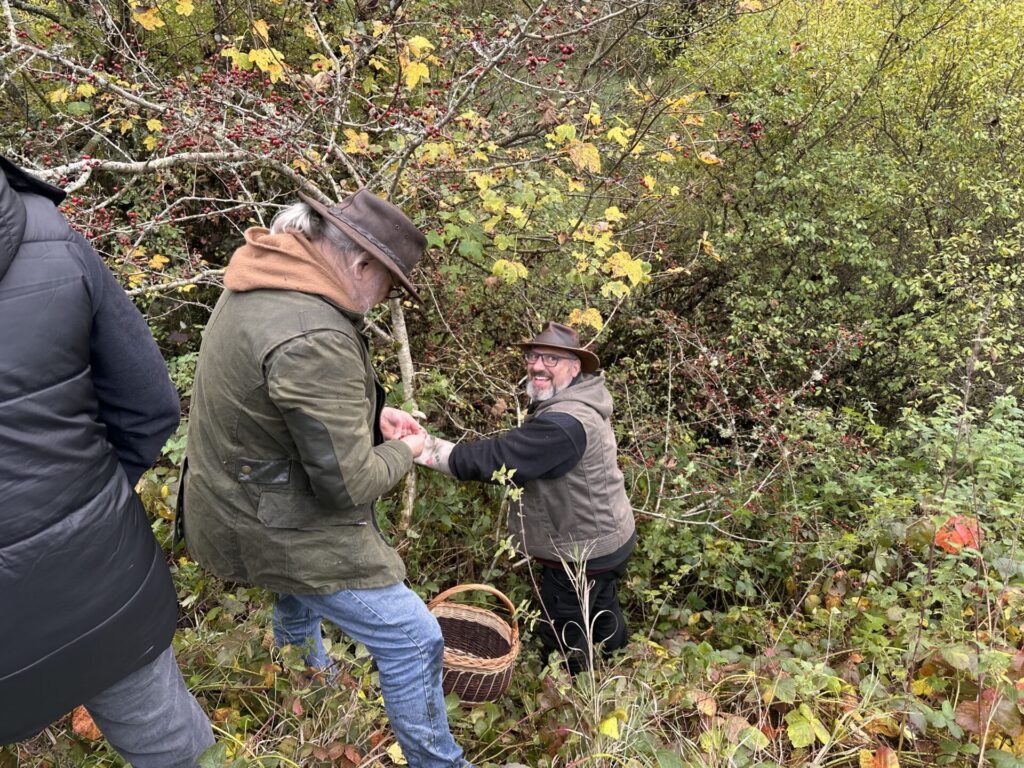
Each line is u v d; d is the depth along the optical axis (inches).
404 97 138.9
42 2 176.2
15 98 173.3
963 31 217.5
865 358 215.3
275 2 165.0
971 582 102.7
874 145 231.5
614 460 107.4
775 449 159.5
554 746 85.7
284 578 69.4
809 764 77.8
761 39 212.5
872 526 117.5
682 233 228.4
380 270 69.0
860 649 98.0
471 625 114.0
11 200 46.4
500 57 117.6
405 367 122.1
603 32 217.2
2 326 46.0
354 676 88.2
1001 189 203.0
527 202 123.8
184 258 149.3
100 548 52.1
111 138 169.5
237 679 87.7
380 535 73.3
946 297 202.7
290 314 63.4
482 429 146.1
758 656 98.6
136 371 57.0
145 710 60.1
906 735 83.1
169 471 112.3
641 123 174.4
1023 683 81.4
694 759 78.6
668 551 134.0
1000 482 129.6
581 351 106.0
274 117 118.9
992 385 208.7
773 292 216.1
